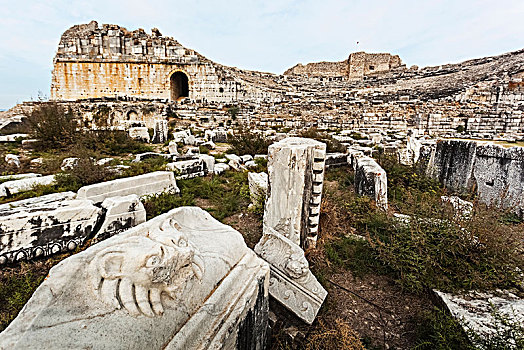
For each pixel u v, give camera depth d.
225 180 9.02
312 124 21.66
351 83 34.84
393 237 4.52
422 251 3.96
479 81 24.28
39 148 12.47
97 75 26.33
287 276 3.33
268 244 3.64
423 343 2.71
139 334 1.54
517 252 3.82
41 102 22.12
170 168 8.49
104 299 1.55
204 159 9.66
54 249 4.23
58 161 9.38
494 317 2.88
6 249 3.91
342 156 11.60
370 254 4.43
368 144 14.81
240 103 26.11
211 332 1.86
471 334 2.63
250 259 2.62
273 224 4.38
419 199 6.54
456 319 2.90
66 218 4.31
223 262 2.33
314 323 3.16
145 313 1.62
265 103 26.58
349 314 3.38
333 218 5.37
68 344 1.33
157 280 1.71
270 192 4.38
